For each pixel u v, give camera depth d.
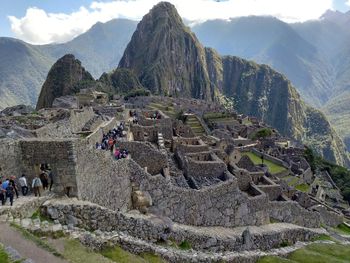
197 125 152.62
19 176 23.66
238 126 175.50
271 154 115.50
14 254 17.77
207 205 37.12
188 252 29.00
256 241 37.78
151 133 53.75
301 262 37.81
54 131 35.22
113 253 23.11
